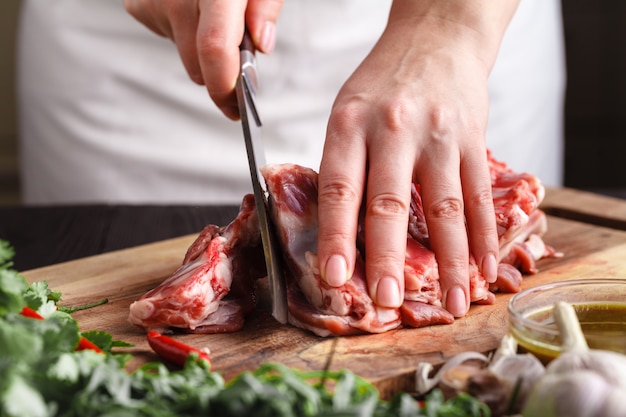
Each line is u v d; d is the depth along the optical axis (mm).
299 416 1626
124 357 2037
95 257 3219
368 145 2539
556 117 5297
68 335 1894
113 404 1631
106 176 4824
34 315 2115
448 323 2486
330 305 2428
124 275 3025
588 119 7000
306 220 2535
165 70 4629
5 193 6531
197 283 2443
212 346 2393
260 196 2518
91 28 4652
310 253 2447
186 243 3361
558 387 1644
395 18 2955
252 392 1628
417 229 2658
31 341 1698
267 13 2959
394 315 2428
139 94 4695
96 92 4711
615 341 2041
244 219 2582
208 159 4695
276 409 1589
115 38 4637
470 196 2582
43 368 1728
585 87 6922
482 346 2338
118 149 4762
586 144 7066
